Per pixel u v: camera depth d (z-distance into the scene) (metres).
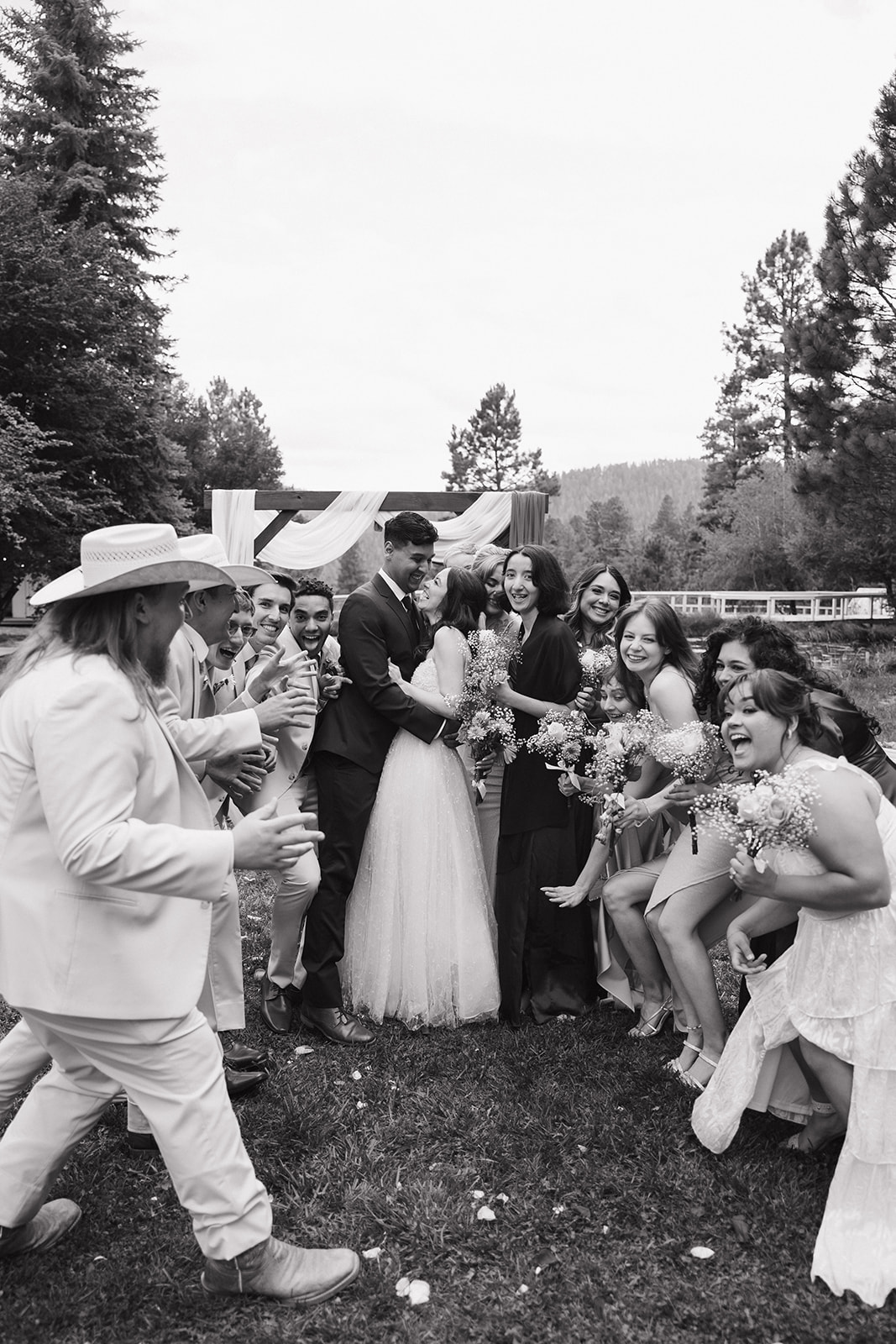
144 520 26.62
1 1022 3.97
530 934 4.09
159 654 2.40
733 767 3.35
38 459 21.50
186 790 2.45
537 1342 2.26
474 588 4.14
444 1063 3.68
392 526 4.08
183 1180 2.30
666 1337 2.26
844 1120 2.97
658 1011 3.92
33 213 23.50
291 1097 3.34
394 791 4.04
